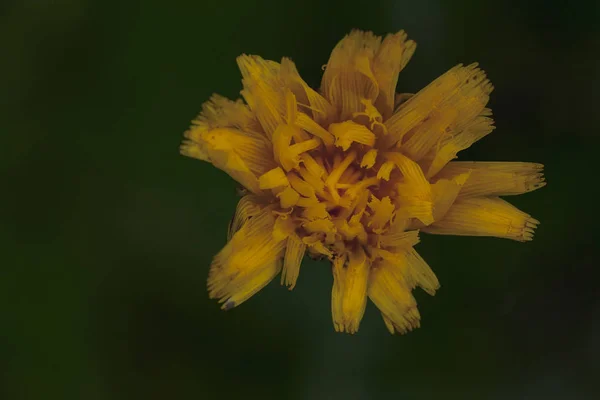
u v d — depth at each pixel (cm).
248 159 14
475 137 14
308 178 14
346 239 14
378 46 14
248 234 14
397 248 14
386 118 14
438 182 14
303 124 14
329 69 14
